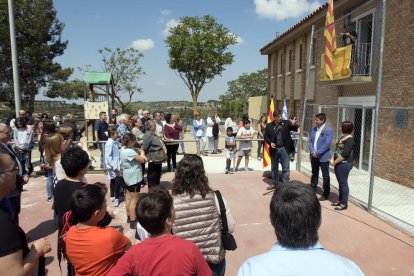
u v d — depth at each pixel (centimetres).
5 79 2736
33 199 762
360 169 1068
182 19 2841
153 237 215
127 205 597
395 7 929
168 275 200
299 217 150
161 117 1111
